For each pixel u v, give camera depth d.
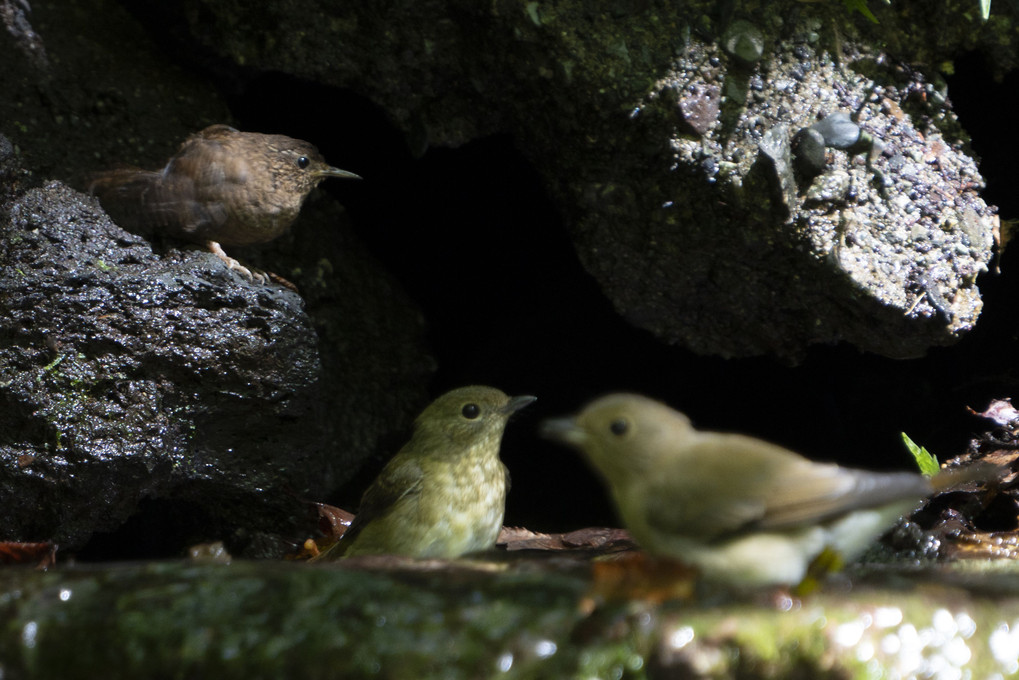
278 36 11.60
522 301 15.18
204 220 10.26
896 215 11.26
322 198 13.50
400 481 8.68
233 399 10.05
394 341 13.38
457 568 6.10
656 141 10.91
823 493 5.37
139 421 9.55
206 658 5.13
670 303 11.94
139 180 10.41
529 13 10.68
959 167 11.83
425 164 14.26
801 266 11.10
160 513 10.84
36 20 11.64
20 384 9.39
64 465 9.27
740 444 5.76
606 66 10.76
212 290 10.07
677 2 11.10
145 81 12.05
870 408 14.10
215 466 10.13
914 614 5.25
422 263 14.97
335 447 12.27
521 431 14.40
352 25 11.42
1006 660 5.18
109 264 9.98
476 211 14.68
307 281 12.73
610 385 14.59
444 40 11.27
